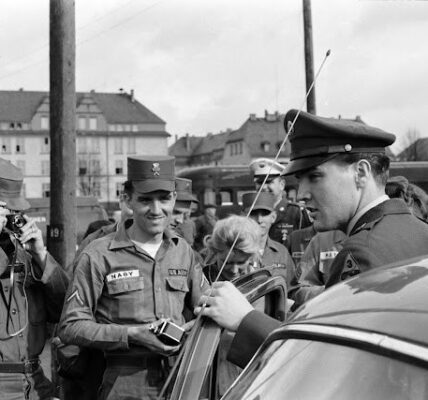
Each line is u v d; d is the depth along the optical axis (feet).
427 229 7.69
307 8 50.60
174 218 24.25
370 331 5.12
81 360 11.58
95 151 287.07
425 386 4.56
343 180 7.92
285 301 9.41
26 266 11.91
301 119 8.07
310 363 5.47
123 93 303.89
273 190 21.74
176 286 11.61
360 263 7.27
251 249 12.25
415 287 5.53
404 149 213.87
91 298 11.31
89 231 26.40
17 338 11.63
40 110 279.28
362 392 4.90
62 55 25.77
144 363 10.90
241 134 303.68
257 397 5.79
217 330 7.81
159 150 296.10
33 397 11.69
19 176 12.00
